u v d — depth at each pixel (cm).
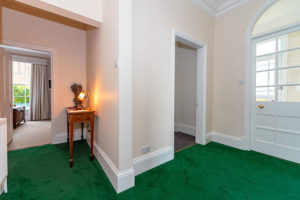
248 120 246
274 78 222
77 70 294
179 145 271
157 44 193
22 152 232
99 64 205
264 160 211
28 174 170
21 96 543
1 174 131
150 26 183
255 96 243
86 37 295
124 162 146
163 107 205
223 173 177
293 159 205
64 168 184
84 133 308
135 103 172
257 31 243
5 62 260
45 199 131
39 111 545
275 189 148
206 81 275
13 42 230
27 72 555
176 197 136
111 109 160
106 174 170
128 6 145
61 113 280
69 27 283
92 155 206
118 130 142
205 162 205
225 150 247
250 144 249
